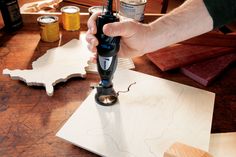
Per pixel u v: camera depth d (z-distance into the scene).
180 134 0.50
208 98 0.60
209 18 0.58
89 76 0.67
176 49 0.76
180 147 0.41
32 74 0.63
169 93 0.61
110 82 0.56
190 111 0.56
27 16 0.89
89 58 0.71
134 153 0.45
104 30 0.48
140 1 0.88
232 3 0.56
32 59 0.71
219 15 0.57
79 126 0.50
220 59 0.73
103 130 0.49
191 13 0.59
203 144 0.48
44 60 0.69
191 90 0.62
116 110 0.55
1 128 0.50
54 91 0.60
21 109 0.55
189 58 0.72
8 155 0.44
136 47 0.61
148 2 1.35
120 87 0.62
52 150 0.46
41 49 0.76
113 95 0.57
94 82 0.65
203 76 0.66
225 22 0.59
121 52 0.63
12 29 0.84
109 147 0.46
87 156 0.46
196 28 0.60
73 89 0.62
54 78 0.62
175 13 0.61
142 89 0.62
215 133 0.52
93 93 0.59
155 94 0.60
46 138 0.48
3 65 0.68
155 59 0.72
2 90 0.60
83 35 0.84
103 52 0.51
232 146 0.49
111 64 0.53
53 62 0.68
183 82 0.67
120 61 0.72
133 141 0.48
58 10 1.05
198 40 0.78
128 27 0.53
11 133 0.49
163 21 0.60
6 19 0.82
